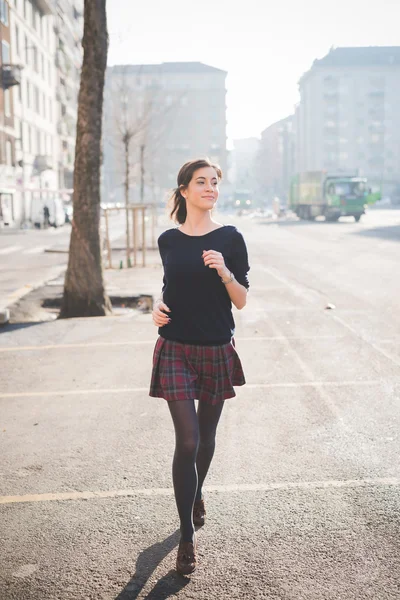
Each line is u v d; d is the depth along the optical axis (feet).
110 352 25.93
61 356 25.43
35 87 193.26
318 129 411.54
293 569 10.11
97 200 34.94
